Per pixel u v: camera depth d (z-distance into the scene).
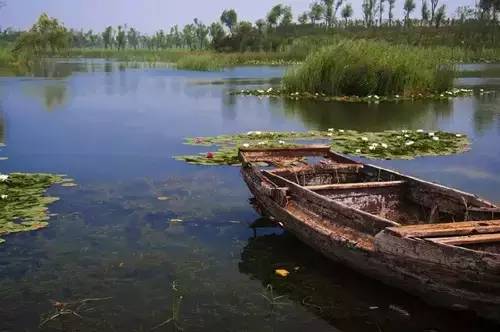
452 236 4.92
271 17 73.25
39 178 9.26
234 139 13.24
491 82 31.98
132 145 12.72
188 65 48.03
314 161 11.14
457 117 17.98
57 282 5.54
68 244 6.51
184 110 19.77
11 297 5.22
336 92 24.02
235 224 7.30
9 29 79.19
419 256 4.62
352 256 5.39
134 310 5.01
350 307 5.08
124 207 7.92
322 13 76.75
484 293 4.31
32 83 31.00
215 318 4.89
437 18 67.19
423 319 4.86
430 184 6.56
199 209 7.88
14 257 6.12
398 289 5.36
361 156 11.37
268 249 6.47
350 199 6.84
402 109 20.16
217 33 67.88
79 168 10.40
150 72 43.56
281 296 5.30
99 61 65.19
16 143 12.95
